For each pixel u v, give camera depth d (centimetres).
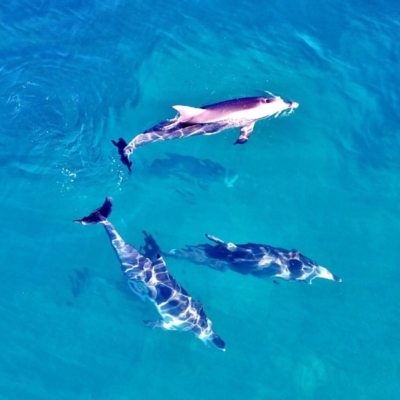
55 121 1748
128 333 1555
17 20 1911
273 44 1897
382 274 1623
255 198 1697
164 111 1784
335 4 1998
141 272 1545
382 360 1528
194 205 1688
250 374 1515
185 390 1498
